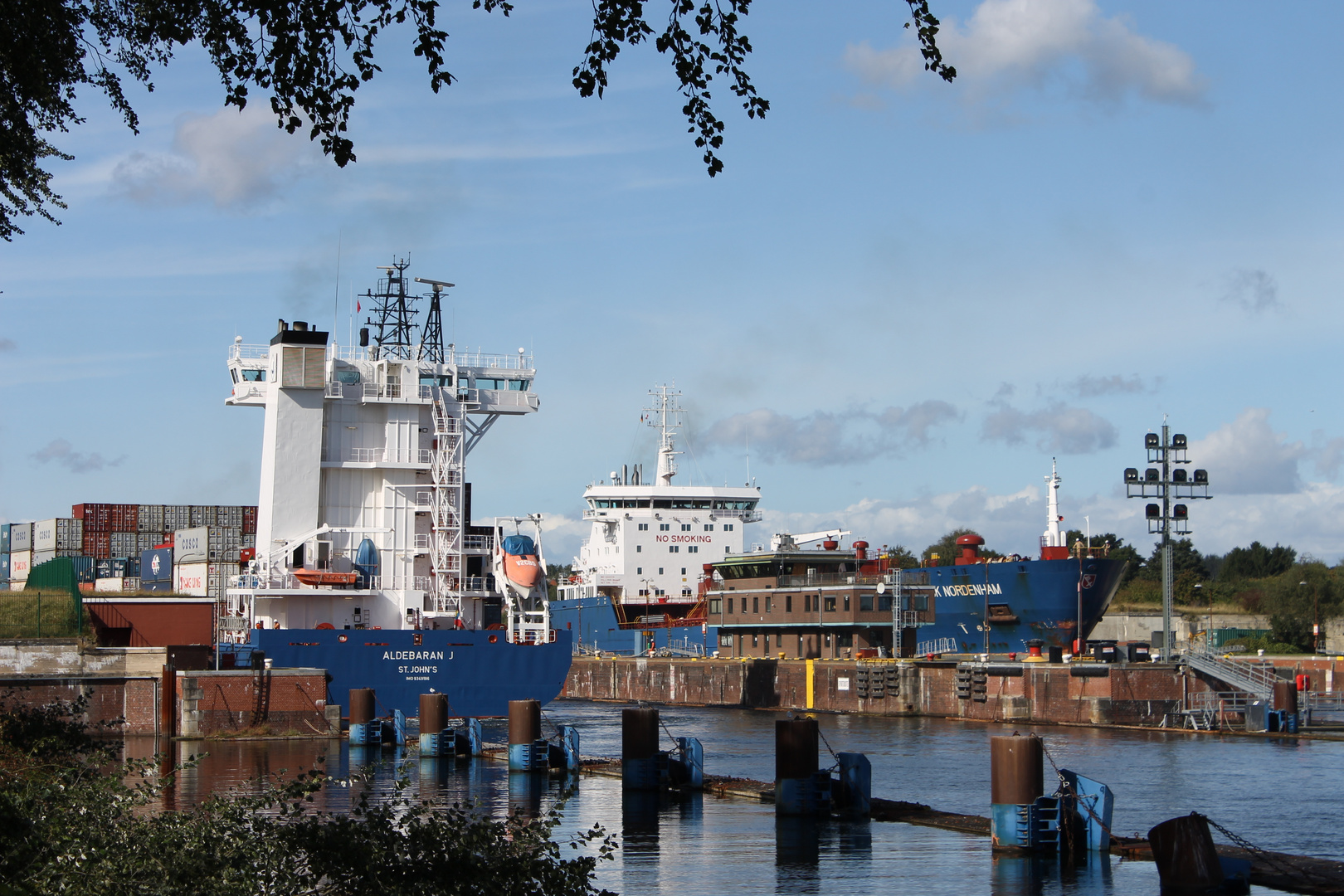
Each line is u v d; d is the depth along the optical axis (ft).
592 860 78.79
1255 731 234.79
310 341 231.30
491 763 185.06
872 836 126.93
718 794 156.04
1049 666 255.29
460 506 240.12
